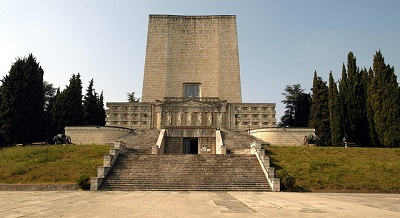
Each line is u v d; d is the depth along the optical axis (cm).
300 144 4453
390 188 2447
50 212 1343
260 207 1516
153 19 5919
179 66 5738
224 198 1892
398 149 3628
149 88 5644
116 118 5225
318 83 5500
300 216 1268
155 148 3534
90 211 1370
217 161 2950
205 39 5850
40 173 2712
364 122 4834
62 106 5241
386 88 4359
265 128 4534
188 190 2408
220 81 5659
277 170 2753
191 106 5062
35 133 4750
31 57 4928
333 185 2511
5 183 2555
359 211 1415
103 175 2572
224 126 5078
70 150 3459
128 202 1681
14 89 4641
